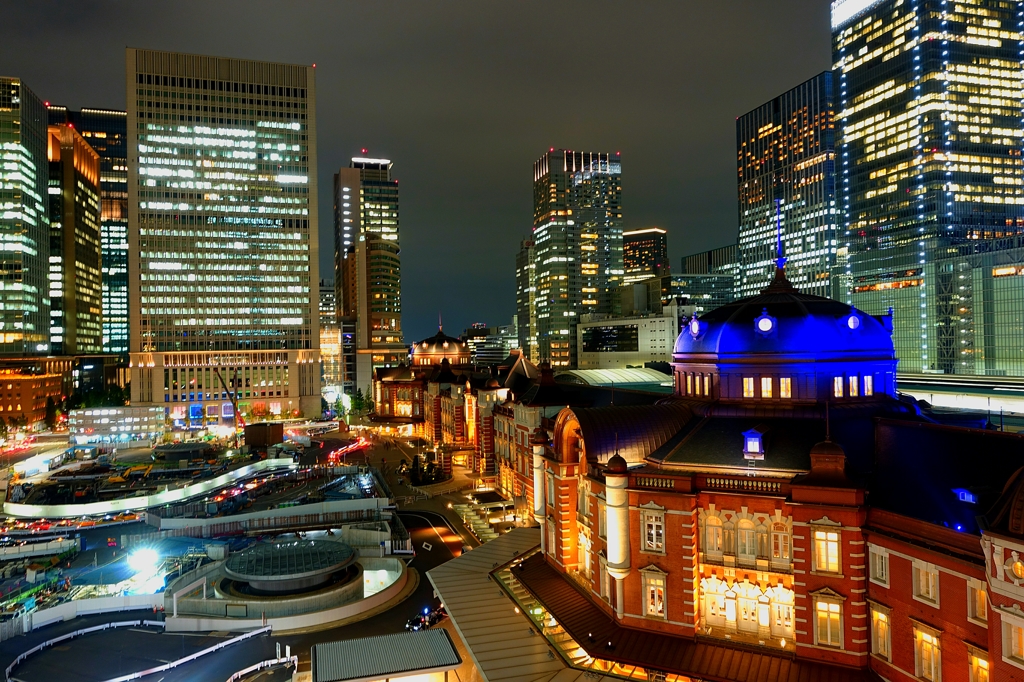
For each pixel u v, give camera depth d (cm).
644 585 5184
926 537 4091
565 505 6450
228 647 6147
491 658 5306
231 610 6769
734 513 4981
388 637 5453
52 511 11119
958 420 6109
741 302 6406
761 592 4888
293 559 7406
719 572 5038
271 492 12156
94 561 8875
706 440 5609
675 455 5562
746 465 5231
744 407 5850
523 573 6712
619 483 5216
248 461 14762
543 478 6988
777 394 5791
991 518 3741
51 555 9112
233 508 10769
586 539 6175
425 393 17612
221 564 7806
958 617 3866
